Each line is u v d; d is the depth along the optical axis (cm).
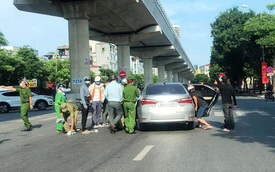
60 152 938
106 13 3494
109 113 1294
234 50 6106
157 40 5516
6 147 1061
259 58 5719
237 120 1628
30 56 6756
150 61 6222
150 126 1394
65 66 8550
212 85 1773
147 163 769
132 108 1270
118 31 4584
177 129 1347
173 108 1251
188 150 909
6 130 1534
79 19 3102
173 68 9812
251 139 1073
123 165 754
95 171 706
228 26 6178
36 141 1162
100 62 14138
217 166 725
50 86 7550
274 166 720
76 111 1354
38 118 2153
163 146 980
